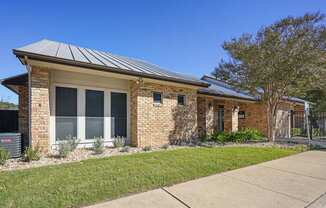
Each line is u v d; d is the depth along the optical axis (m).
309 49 12.13
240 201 4.99
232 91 18.91
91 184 5.47
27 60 8.12
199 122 16.72
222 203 4.86
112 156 8.59
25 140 9.13
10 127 14.19
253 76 13.48
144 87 11.54
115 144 10.76
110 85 11.21
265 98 14.72
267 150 11.60
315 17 12.34
